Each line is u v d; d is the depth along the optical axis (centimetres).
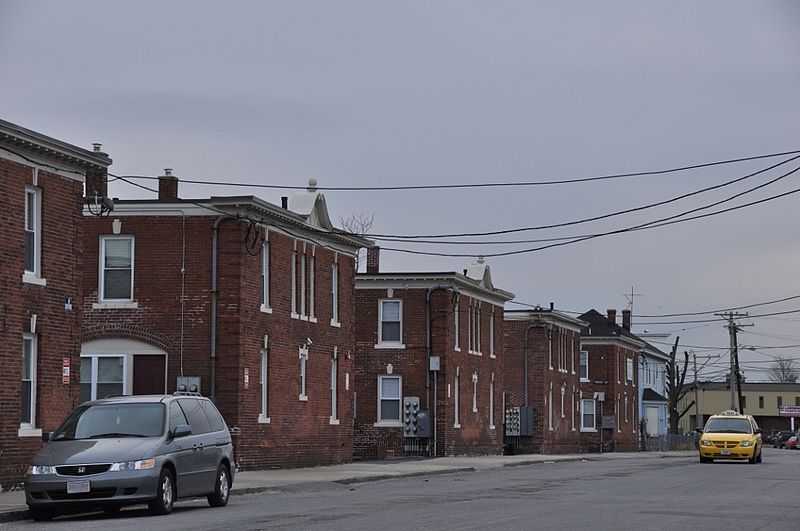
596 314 9844
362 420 5809
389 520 2050
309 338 4512
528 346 7531
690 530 1930
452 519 2088
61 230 3041
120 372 3966
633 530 1912
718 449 5456
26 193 2925
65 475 2130
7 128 2770
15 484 2823
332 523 1975
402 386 5803
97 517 2231
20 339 2867
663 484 3450
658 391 11769
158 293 3972
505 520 2081
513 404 7512
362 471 4134
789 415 16562
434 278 5800
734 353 9125
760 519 2167
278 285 4244
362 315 5866
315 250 4594
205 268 3956
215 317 3931
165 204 3978
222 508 2408
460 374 6069
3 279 2805
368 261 5994
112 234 3994
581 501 2650
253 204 3950
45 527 1964
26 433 2872
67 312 3055
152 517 2141
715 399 16400
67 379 3044
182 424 2325
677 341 11250
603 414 9200
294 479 3525
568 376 8188
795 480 3681
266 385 4134
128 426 2278
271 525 1927
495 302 6781
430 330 5803
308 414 4488
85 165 3119
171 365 3944
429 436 5756
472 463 5091
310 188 4566
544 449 7500
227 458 2511
